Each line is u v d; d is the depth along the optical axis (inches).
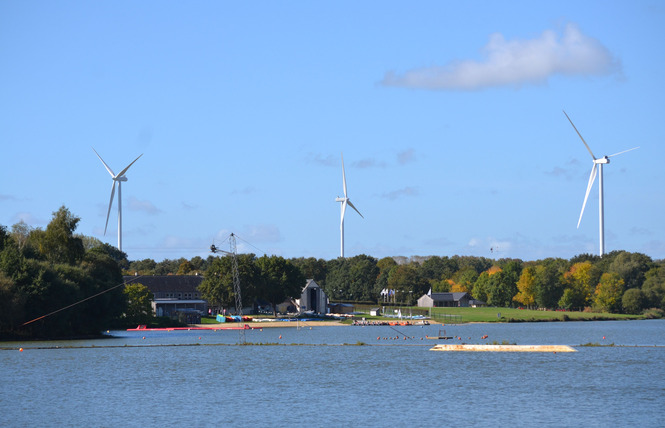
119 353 6304.1
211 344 7180.1
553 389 4357.8
